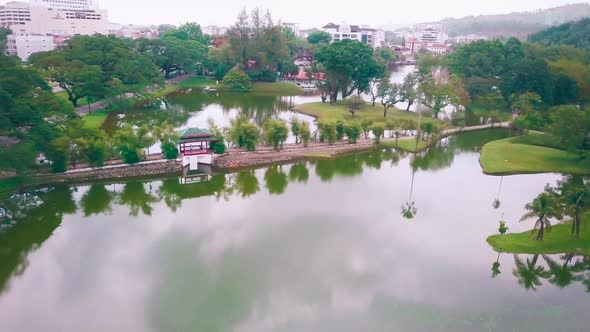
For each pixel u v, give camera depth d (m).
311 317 41.91
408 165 90.19
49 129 70.88
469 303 44.69
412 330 40.38
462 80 139.38
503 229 57.34
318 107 137.75
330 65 137.88
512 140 103.06
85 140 71.88
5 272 48.12
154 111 133.25
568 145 86.25
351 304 44.09
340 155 93.12
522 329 40.78
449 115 134.00
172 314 41.84
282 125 89.81
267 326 40.50
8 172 69.12
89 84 113.62
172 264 50.38
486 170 84.81
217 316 41.69
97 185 72.56
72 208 65.88
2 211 62.41
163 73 186.75
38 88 79.62
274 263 51.06
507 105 130.12
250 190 74.44
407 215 65.00
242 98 162.88
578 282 48.84
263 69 183.25
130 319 40.97
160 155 80.81
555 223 61.31
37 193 68.62
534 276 49.75
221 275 48.44
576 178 80.44
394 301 44.69
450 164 90.94
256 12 186.50
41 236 56.66
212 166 80.81
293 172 84.00
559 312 43.56
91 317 41.06
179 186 75.44
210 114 132.25
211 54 194.75
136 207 66.81
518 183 79.00
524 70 125.12
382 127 98.25
